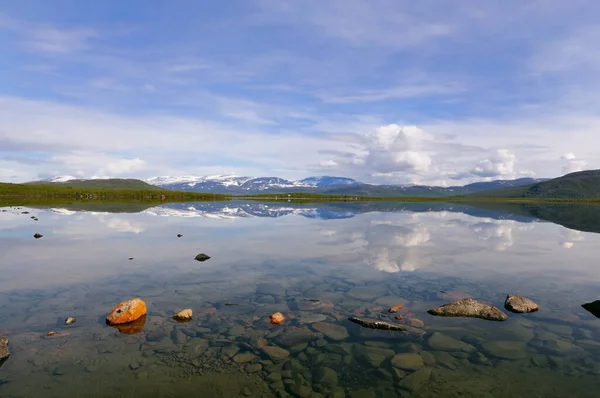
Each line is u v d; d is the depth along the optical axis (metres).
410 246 29.19
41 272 19.61
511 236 37.16
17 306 14.09
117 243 29.64
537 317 13.53
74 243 29.45
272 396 8.42
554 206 144.00
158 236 34.22
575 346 11.04
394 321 12.99
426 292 16.56
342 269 20.92
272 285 17.48
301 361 10.10
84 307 14.10
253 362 9.98
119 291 16.22
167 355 10.25
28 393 8.31
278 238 33.53
